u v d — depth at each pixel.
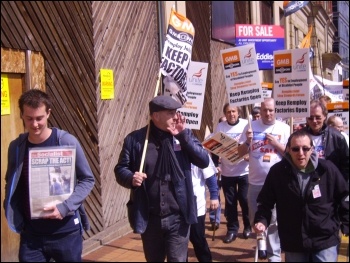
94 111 7.24
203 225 5.20
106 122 7.52
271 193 4.32
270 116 5.82
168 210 4.14
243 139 6.46
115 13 7.81
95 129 7.26
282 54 5.98
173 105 4.11
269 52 11.47
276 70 6.02
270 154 5.74
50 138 3.82
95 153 7.25
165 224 4.14
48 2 6.40
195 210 4.22
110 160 7.60
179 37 5.29
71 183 3.80
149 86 8.77
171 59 5.22
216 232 7.54
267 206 4.35
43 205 3.73
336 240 4.16
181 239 4.20
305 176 4.10
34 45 6.11
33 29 6.11
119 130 7.85
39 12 6.22
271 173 4.26
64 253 3.82
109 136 7.59
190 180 4.21
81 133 6.98
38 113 3.71
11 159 3.81
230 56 6.05
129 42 8.17
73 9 6.88
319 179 4.07
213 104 12.01
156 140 4.21
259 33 11.45
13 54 5.78
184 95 5.31
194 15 11.06
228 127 7.28
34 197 3.73
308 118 5.42
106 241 6.96
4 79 5.64
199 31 11.34
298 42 19.67
